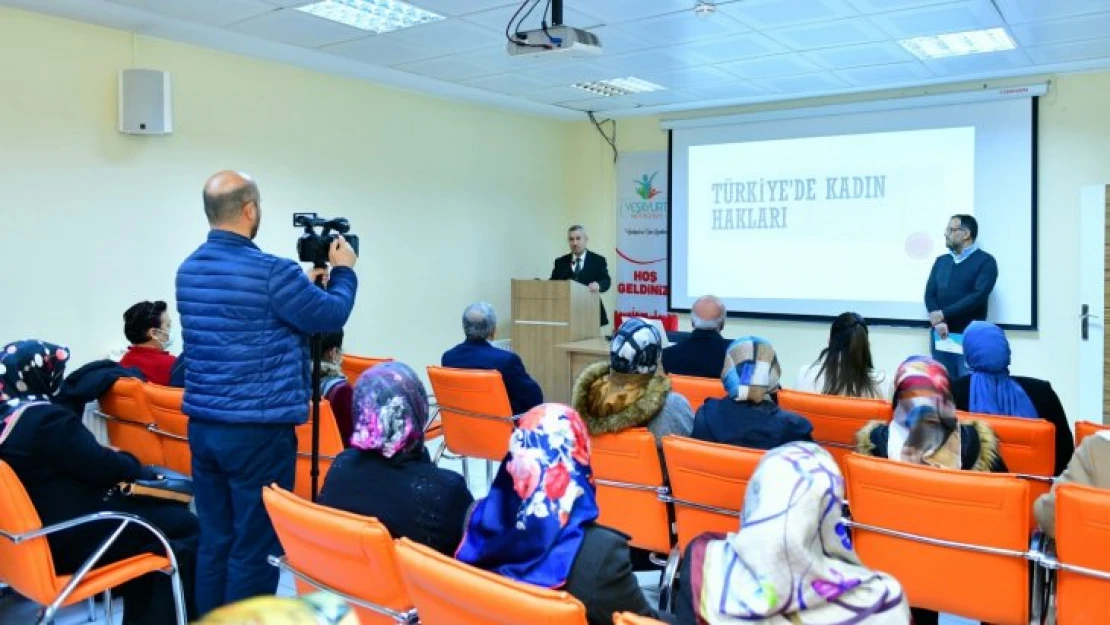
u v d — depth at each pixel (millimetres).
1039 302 6070
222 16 4414
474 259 7230
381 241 6336
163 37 4816
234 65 5246
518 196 7711
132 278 4754
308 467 3008
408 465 1847
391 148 6398
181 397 2842
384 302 6379
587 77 6066
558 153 8195
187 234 5031
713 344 3779
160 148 4859
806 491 1273
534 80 6172
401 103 6465
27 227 4289
